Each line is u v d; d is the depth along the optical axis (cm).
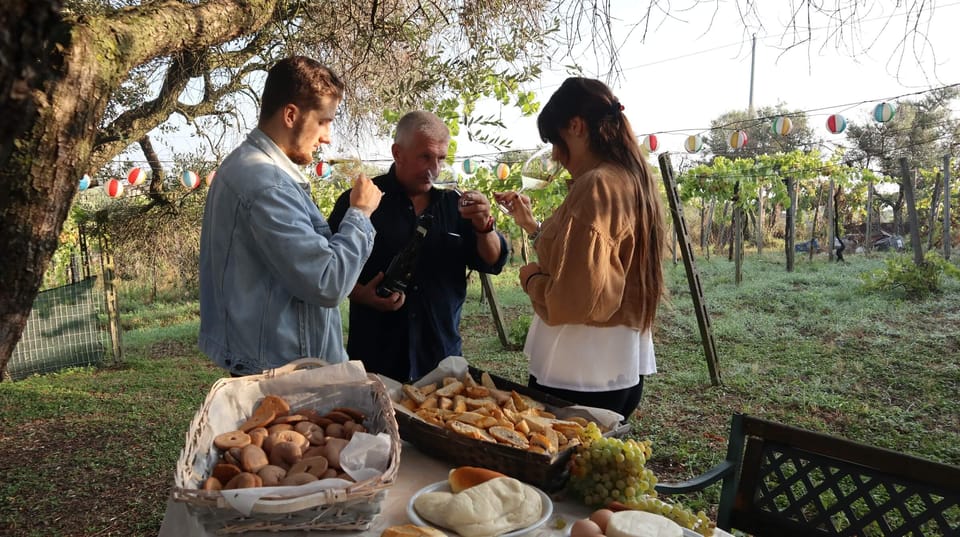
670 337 746
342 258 169
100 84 137
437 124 233
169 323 1148
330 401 163
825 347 654
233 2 294
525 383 611
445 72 438
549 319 186
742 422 184
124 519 376
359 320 246
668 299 205
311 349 185
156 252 940
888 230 1538
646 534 111
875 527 300
